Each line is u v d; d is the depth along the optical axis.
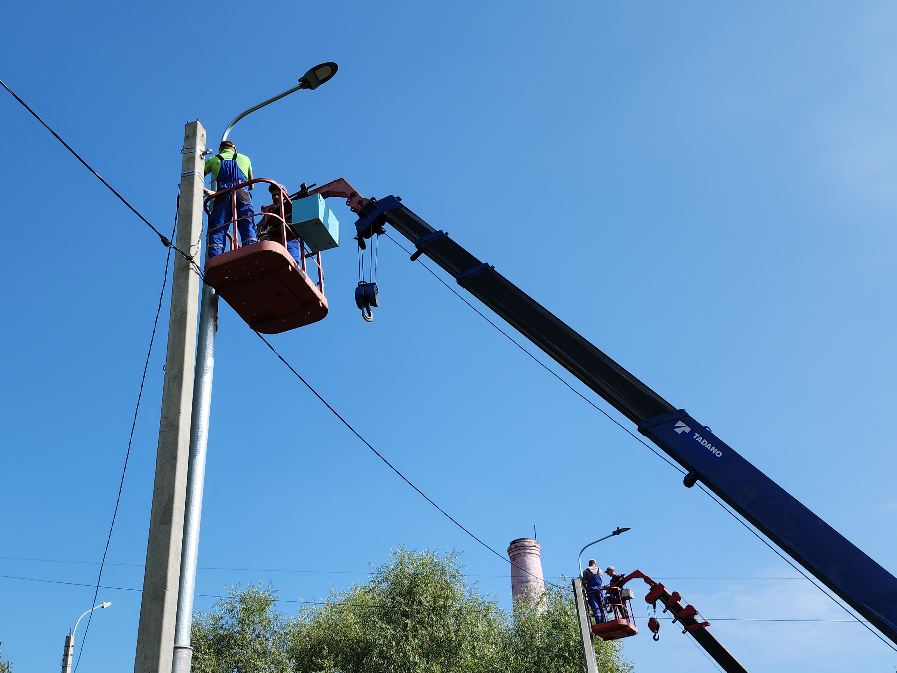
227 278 8.01
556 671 25.66
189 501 6.74
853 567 9.25
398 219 13.38
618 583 21.25
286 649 25.20
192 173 7.82
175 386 6.66
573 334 11.58
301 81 9.69
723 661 19.59
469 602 24.17
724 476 10.11
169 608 5.79
